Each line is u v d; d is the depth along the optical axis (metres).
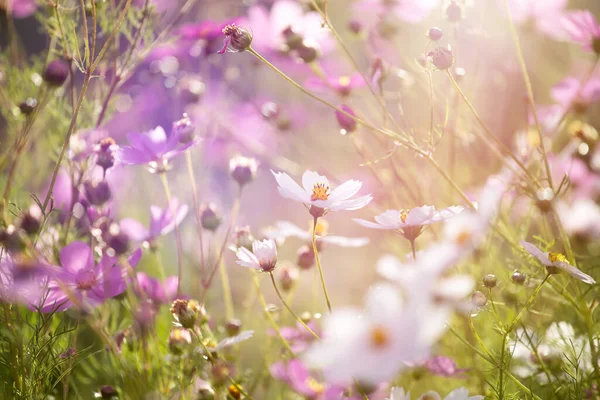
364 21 1.58
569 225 1.31
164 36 1.41
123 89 1.72
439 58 1.19
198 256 1.59
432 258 0.97
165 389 1.21
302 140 1.85
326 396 1.19
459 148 1.54
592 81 1.52
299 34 1.42
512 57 1.65
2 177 1.38
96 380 1.34
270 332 1.32
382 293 0.95
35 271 1.13
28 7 1.47
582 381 1.17
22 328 1.21
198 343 1.17
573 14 1.38
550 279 1.20
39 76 1.40
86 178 1.27
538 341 1.23
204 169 1.72
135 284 1.25
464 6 1.31
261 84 1.98
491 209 1.04
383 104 1.27
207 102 1.73
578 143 1.42
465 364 1.30
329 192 1.15
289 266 1.39
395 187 1.48
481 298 1.13
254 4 1.76
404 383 1.29
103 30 1.33
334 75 1.67
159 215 1.30
